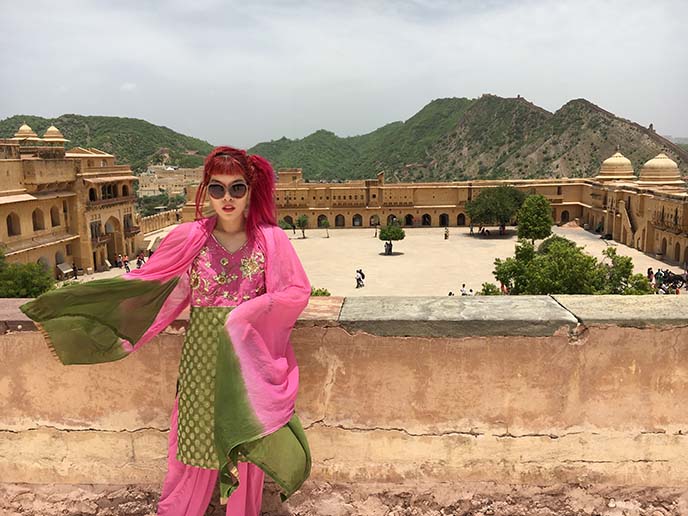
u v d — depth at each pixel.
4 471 3.40
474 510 3.17
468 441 3.13
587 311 3.10
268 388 2.53
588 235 59.28
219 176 2.58
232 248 2.67
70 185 42.72
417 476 3.19
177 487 2.81
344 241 59.19
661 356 3.02
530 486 3.17
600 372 3.04
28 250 36.97
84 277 42.34
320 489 3.23
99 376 3.24
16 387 3.30
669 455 3.12
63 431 3.33
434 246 54.34
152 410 3.26
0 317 3.25
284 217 70.50
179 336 3.15
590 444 3.11
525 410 3.09
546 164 149.00
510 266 24.97
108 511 3.33
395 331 3.04
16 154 41.09
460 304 3.28
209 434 2.62
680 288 32.28
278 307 2.61
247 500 2.78
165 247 2.63
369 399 3.12
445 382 3.08
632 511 3.14
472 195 69.38
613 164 64.44
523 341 3.02
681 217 41.66
